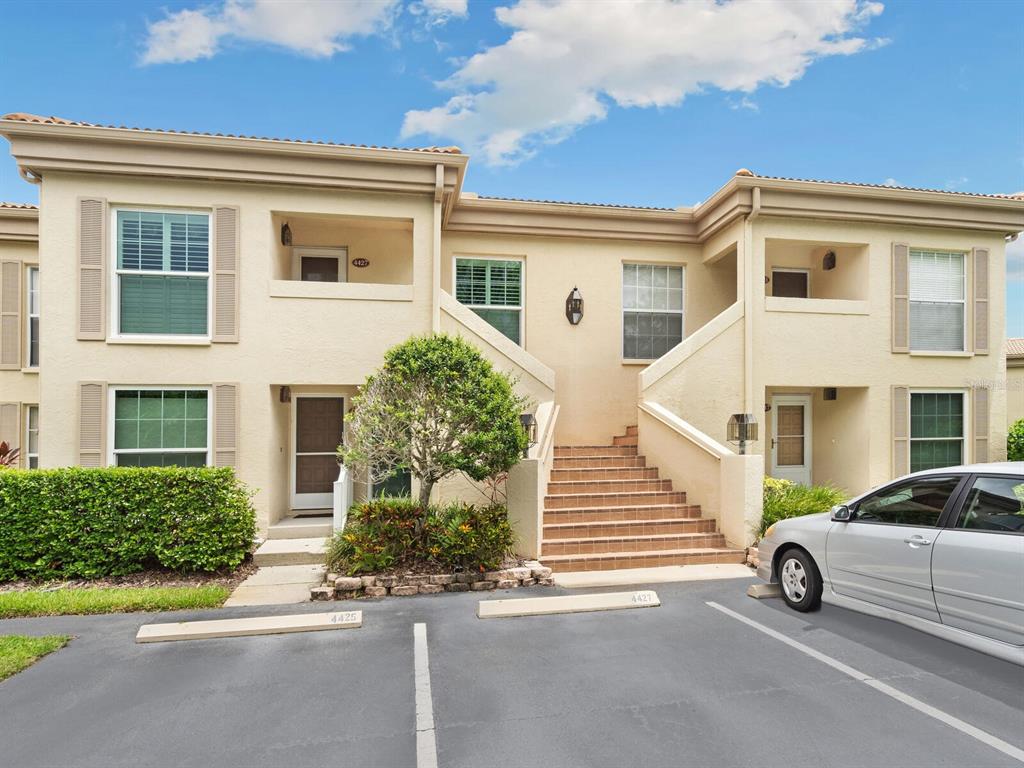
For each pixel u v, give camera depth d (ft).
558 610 20.21
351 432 26.30
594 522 28.17
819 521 19.66
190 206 28.96
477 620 19.47
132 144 27.55
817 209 34.83
